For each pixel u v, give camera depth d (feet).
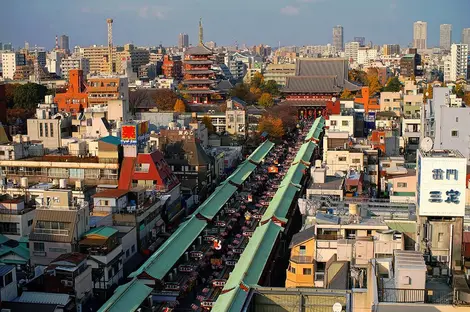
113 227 454.81
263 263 385.50
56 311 329.11
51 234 407.23
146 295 371.56
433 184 253.85
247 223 554.05
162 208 520.01
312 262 340.80
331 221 341.00
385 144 645.10
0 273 331.36
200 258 452.35
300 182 602.85
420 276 197.16
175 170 644.27
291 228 496.64
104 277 388.98
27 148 592.60
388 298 195.52
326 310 244.83
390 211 365.81
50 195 428.56
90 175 551.18
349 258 313.32
